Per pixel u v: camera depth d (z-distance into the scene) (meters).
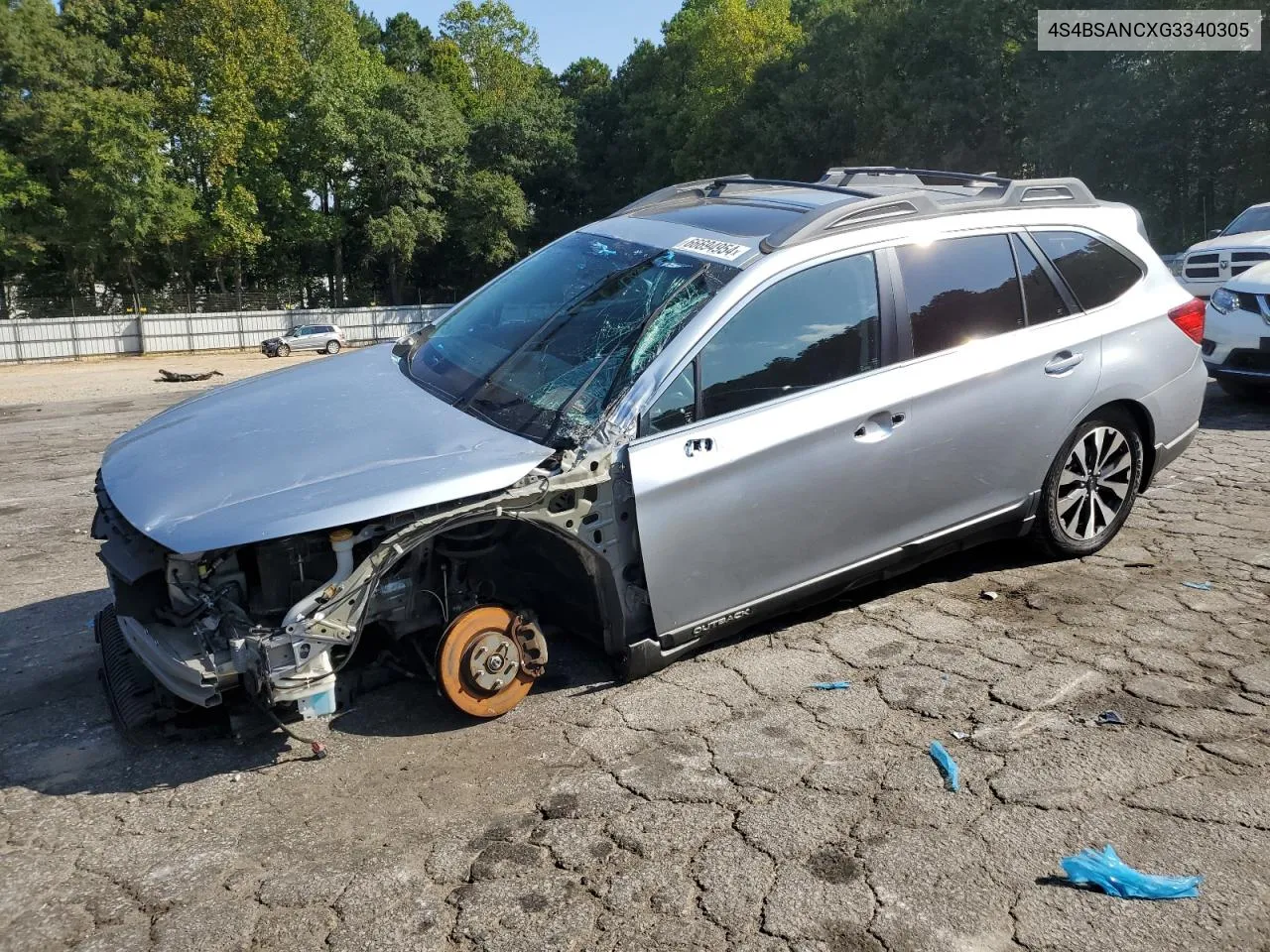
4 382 29.44
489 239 59.09
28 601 5.23
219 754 3.55
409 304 59.72
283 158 55.09
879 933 2.51
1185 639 4.13
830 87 49.06
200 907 2.71
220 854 2.95
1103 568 4.97
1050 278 4.68
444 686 3.58
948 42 41.62
